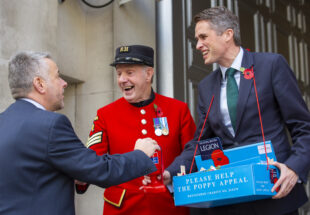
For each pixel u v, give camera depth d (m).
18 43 2.73
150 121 2.38
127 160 1.79
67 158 1.66
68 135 1.70
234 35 2.10
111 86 3.25
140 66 2.34
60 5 3.18
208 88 2.23
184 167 2.04
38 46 2.84
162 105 2.45
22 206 1.60
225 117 2.10
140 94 2.37
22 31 2.76
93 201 3.19
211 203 1.89
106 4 3.29
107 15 3.33
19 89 1.81
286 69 2.02
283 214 1.91
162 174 2.06
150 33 3.58
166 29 3.62
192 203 1.87
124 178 1.76
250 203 1.96
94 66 3.33
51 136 1.65
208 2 4.07
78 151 1.69
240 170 1.71
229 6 4.26
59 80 1.88
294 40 5.39
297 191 1.95
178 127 2.41
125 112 2.40
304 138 1.89
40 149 1.65
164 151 2.34
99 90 3.28
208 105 2.19
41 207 1.61
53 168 1.67
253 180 1.67
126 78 2.34
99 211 3.15
